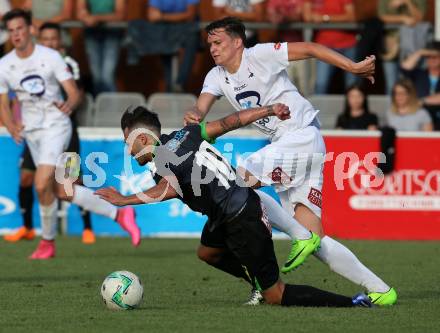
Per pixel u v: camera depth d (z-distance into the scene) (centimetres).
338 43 5078
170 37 5016
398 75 5131
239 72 2692
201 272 3403
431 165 4531
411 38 5106
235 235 2416
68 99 3731
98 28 5059
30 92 3728
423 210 4534
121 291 2486
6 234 4616
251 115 2394
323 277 3266
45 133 3775
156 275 3316
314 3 5116
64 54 4297
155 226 4628
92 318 2373
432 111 4884
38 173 3769
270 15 5119
